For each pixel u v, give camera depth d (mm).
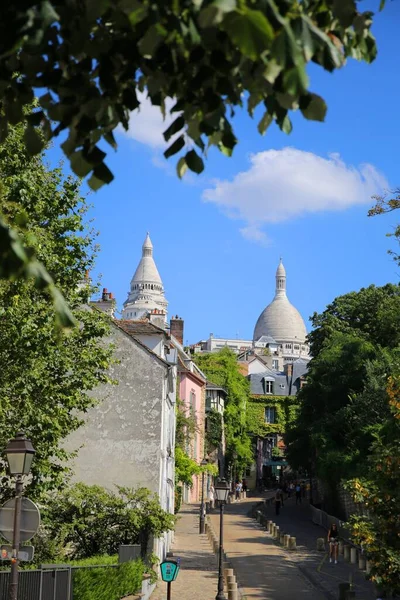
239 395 82812
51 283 4539
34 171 20078
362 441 48406
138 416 31672
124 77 5285
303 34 4523
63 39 5105
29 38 4527
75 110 5359
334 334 61781
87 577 20797
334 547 40312
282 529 55062
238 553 42438
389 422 22531
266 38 4098
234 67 4859
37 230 19594
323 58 4719
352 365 56906
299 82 4297
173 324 66625
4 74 5371
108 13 4949
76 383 21703
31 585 17172
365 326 68250
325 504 58594
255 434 101000
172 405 39375
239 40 4109
